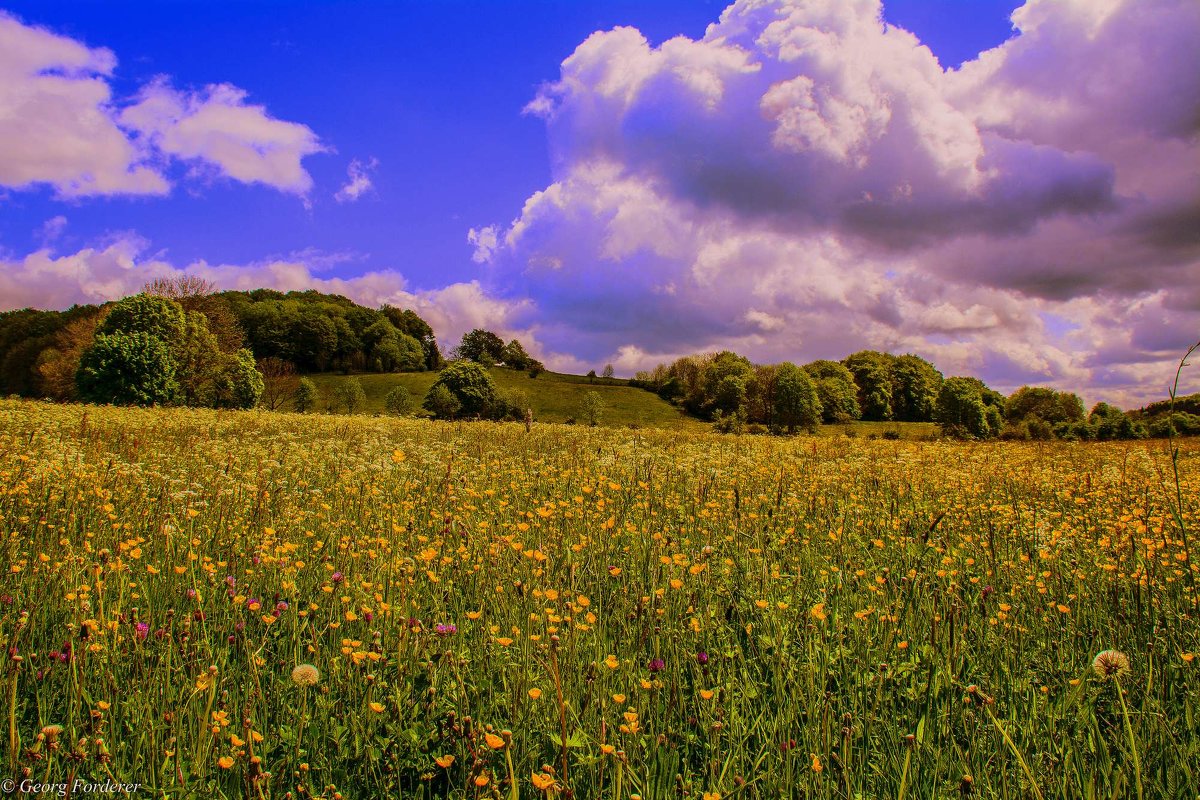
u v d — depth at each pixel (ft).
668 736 8.59
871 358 331.16
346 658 10.53
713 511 20.43
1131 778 7.75
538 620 11.38
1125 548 16.63
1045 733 9.00
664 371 333.01
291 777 8.07
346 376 296.92
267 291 407.44
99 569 11.29
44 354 215.51
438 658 10.44
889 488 27.37
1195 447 62.49
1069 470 38.99
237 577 13.96
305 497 23.68
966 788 7.38
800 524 20.18
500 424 90.58
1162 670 9.27
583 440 58.90
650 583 14.10
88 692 9.32
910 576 14.37
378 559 14.48
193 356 145.38
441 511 20.12
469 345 366.43
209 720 8.43
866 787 8.20
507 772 7.93
